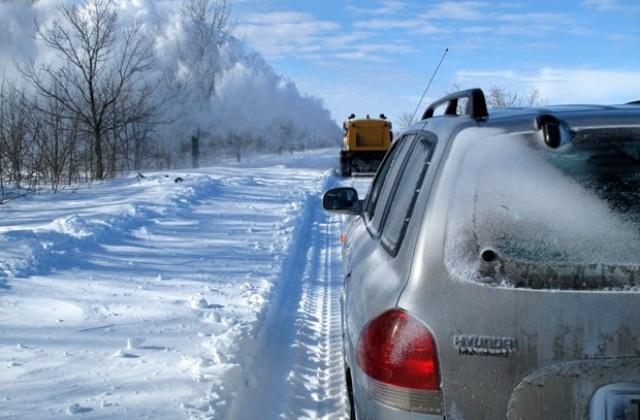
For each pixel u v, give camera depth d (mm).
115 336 5371
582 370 2217
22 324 5590
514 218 2381
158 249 8922
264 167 28547
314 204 15336
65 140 19359
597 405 2215
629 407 2205
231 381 4500
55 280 6973
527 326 2240
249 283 7250
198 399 4156
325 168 27750
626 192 2400
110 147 22391
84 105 21875
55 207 13047
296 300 7156
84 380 4461
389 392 2383
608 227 2336
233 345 5062
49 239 8500
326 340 5852
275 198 15336
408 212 2727
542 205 2391
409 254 2498
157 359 4867
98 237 9164
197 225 11008
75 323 5664
